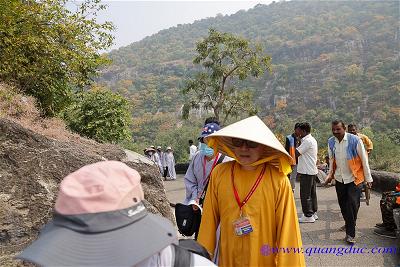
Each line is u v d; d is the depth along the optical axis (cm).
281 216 243
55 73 809
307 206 635
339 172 510
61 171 443
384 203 540
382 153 1274
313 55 10850
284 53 11262
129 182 111
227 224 249
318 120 6794
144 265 115
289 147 677
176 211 342
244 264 241
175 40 15862
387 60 8769
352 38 10800
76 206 104
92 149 523
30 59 761
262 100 8700
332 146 522
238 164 257
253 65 1919
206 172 343
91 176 107
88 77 911
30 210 403
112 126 1148
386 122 6062
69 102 938
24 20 730
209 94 2033
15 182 414
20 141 440
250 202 243
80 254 101
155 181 536
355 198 504
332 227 603
